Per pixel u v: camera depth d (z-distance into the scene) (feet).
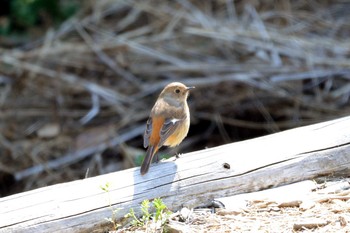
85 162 46.98
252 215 25.11
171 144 30.30
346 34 54.13
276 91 48.14
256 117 48.91
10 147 47.52
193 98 49.49
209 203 26.18
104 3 56.70
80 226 24.61
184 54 52.60
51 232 24.31
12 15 56.59
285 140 27.94
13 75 52.13
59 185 25.62
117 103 49.83
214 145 48.49
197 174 26.25
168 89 30.12
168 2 56.95
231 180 26.40
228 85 49.52
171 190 25.82
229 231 23.89
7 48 55.77
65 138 48.32
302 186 26.94
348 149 27.78
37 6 55.11
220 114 48.93
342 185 26.89
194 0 56.75
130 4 56.59
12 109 50.52
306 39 52.54
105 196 25.17
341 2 57.52
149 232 24.14
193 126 49.62
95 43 53.42
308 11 56.70
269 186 26.99
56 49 52.90
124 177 25.98
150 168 26.35
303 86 50.14
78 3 57.16
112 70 52.60
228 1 55.77
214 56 52.42
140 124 49.14
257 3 56.39
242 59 51.44
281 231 23.70
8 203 24.72
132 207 25.21
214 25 52.95
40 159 47.09
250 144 27.73
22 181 46.21
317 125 28.89
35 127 49.55
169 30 53.57
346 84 49.73
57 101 50.60
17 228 24.09
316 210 25.11
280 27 54.19
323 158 27.53
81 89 50.96
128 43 52.31
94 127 49.01
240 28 52.65
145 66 51.80
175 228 24.00
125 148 45.47
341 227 23.57
